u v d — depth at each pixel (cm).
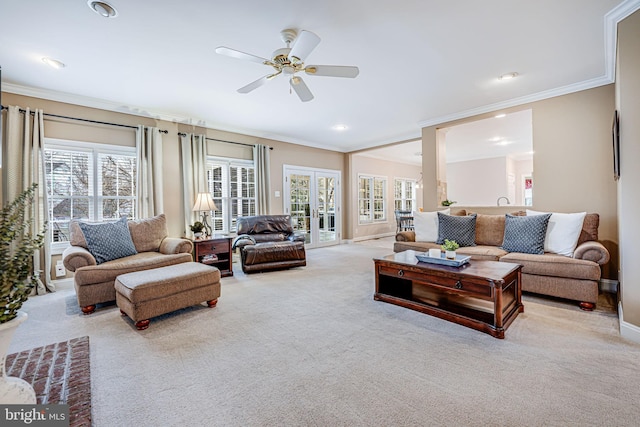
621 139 223
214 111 452
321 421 137
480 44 270
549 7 219
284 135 621
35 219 342
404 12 224
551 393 154
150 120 450
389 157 923
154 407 148
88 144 394
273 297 325
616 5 216
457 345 208
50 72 313
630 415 138
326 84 357
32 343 218
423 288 321
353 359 192
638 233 210
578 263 275
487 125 554
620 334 221
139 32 244
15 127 337
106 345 215
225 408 147
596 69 321
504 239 360
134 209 430
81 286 276
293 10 219
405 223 892
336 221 766
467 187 905
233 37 254
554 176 379
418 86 364
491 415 139
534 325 239
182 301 268
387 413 142
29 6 209
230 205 547
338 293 337
